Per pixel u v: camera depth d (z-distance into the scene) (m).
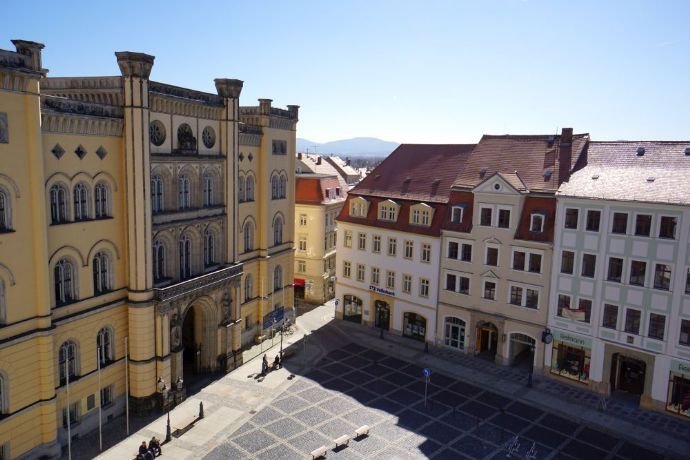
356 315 64.19
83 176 34.47
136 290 38.00
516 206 49.00
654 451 36.88
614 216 43.41
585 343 45.78
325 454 34.81
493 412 41.97
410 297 57.94
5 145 28.94
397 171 62.78
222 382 45.47
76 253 34.50
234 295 47.53
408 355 53.72
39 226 30.88
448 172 58.38
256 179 53.25
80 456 33.50
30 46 29.08
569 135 51.59
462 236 52.91
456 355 53.91
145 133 36.75
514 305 49.91
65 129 32.84
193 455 34.22
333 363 50.97
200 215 44.19
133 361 38.84
